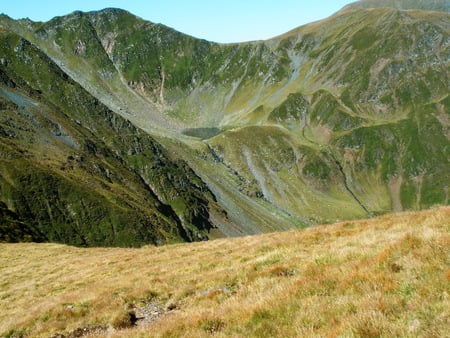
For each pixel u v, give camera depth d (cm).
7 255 4869
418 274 1159
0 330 2039
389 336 888
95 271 3275
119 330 1631
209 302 1633
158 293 2111
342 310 1082
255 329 1115
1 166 18075
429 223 1830
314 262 1725
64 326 1883
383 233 2011
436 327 865
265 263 2053
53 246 5434
